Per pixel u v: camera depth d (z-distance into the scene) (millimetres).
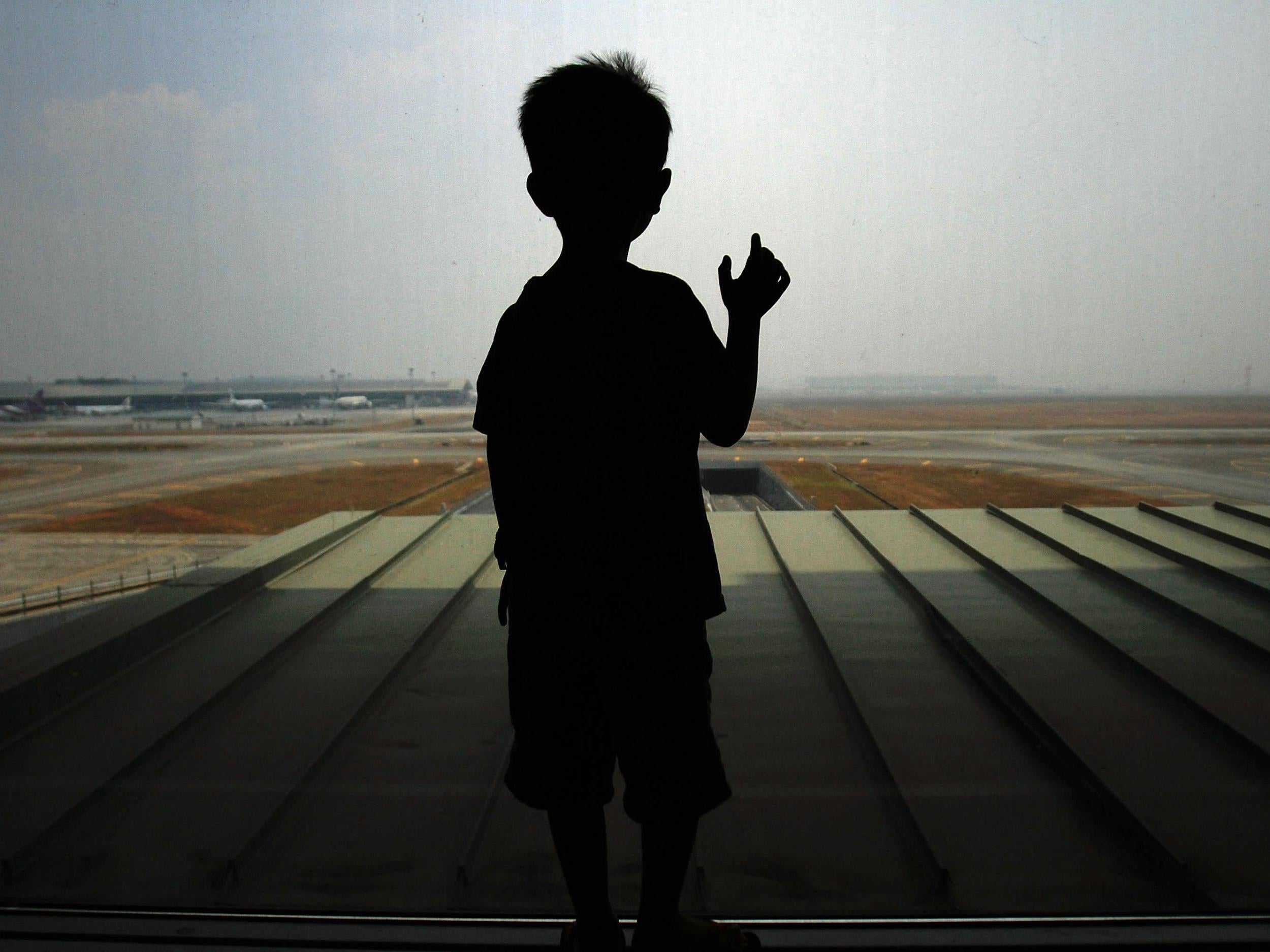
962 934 1430
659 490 1069
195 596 3904
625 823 2188
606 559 1077
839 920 1453
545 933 1438
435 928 1466
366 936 1459
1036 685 3096
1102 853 2100
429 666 3492
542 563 1104
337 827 2213
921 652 3547
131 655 3334
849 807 2328
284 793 2352
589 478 1062
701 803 1154
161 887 1923
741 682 3318
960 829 2195
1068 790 2410
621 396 1044
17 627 6938
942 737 2752
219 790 2383
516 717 1191
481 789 2406
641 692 1111
